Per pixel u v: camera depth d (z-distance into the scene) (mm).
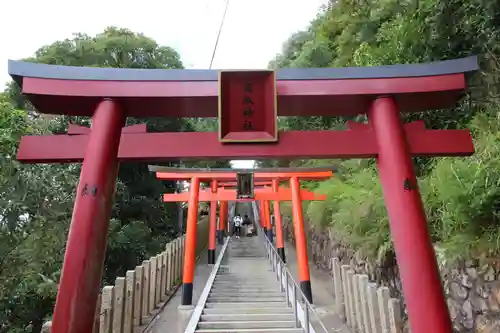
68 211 8391
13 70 3811
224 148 3855
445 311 3227
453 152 3885
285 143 3883
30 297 8398
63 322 3146
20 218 7414
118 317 6195
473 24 5770
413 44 7000
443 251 4891
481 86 6051
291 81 3973
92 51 15273
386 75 3990
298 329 6578
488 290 4121
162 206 18609
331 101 4082
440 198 5066
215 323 7125
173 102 4016
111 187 3727
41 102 3988
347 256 9281
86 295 3301
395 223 3557
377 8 10281
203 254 18203
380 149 3824
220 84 3836
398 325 4590
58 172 8555
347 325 6906
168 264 10672
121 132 3939
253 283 10945
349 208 8234
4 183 6762
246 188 10898
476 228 4375
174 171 11266
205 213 29500
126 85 3904
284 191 11594
